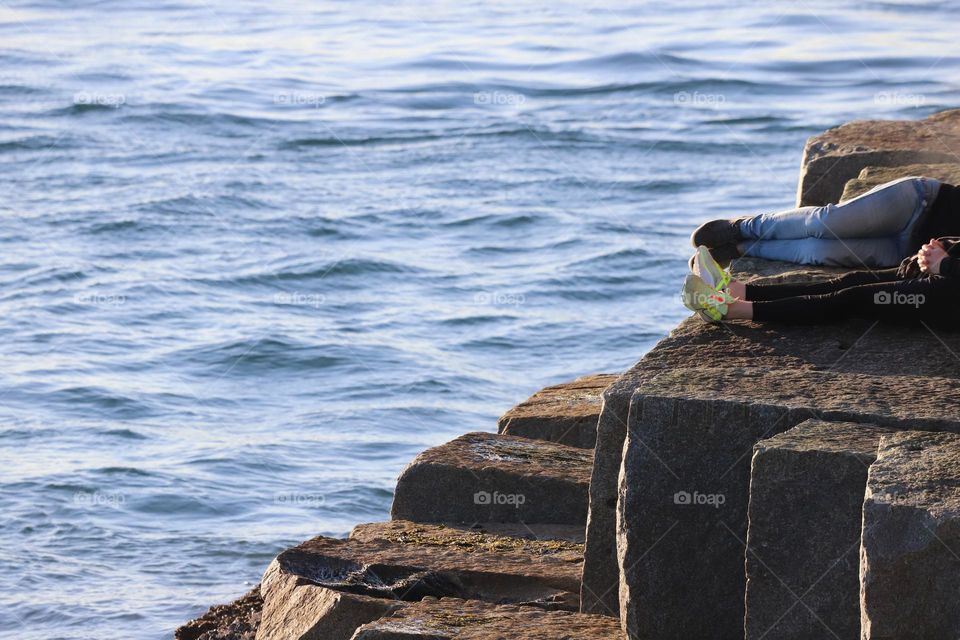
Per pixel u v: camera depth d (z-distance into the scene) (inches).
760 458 154.8
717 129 1231.5
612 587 190.1
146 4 2137.1
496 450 260.4
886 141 365.7
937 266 215.6
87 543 422.0
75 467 496.4
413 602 194.2
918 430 160.9
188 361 649.6
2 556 407.8
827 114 1255.5
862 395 173.8
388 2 2183.8
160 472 491.5
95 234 922.7
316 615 192.4
